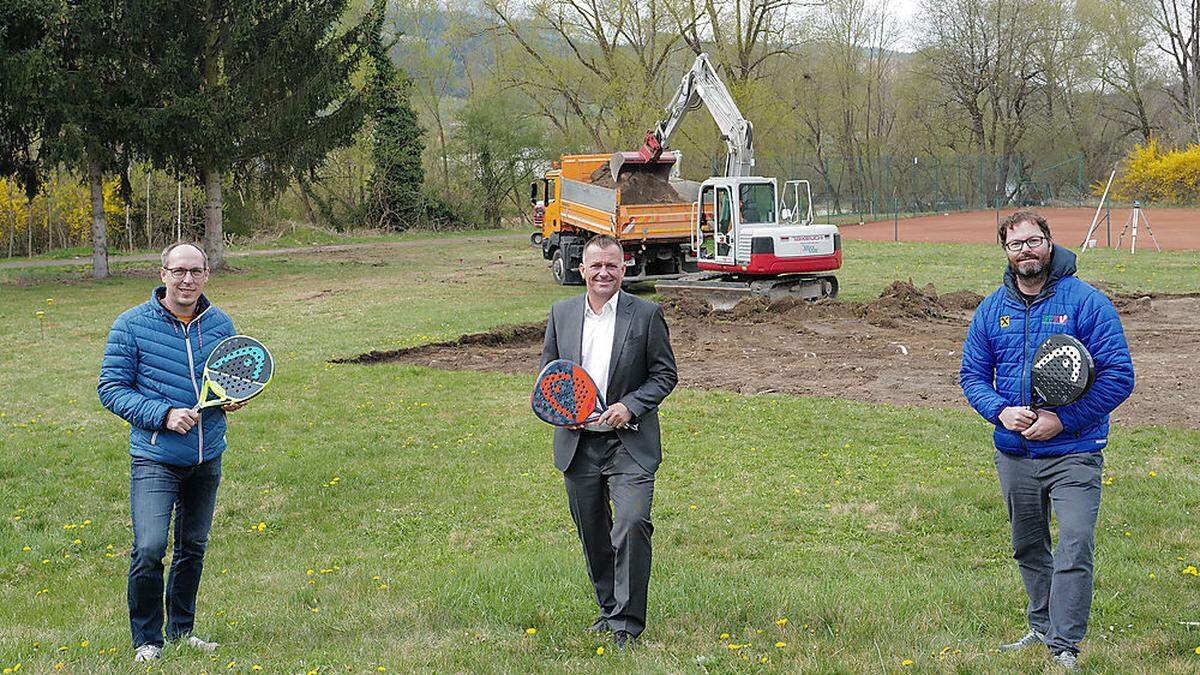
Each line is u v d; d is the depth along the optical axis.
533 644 5.05
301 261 36.22
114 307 23.75
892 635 5.02
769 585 6.15
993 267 27.66
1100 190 60.81
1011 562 7.09
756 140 53.75
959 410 11.73
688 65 53.81
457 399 13.16
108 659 5.05
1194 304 20.27
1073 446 4.71
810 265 21.52
